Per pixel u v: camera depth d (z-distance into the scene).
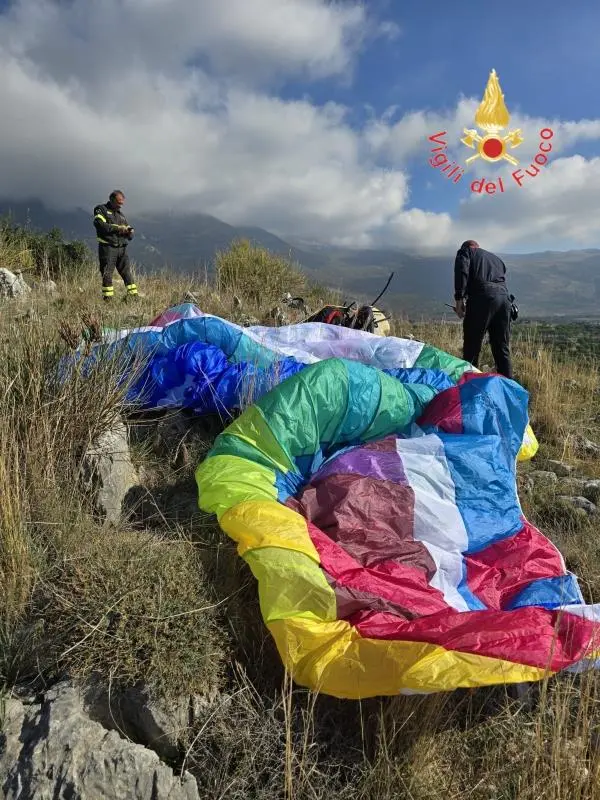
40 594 2.40
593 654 2.08
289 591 2.28
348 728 2.18
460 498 3.14
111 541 2.67
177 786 1.84
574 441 5.21
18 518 2.51
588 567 3.21
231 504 2.74
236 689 2.20
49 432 2.94
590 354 8.02
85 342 3.52
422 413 3.76
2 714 1.96
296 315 7.74
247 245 10.48
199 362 4.00
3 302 5.02
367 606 2.31
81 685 2.09
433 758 2.09
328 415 3.38
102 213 7.25
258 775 1.97
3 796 1.76
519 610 2.37
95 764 1.81
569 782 1.94
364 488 2.99
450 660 1.99
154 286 8.98
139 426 3.86
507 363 5.92
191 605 2.32
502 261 5.90
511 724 2.17
